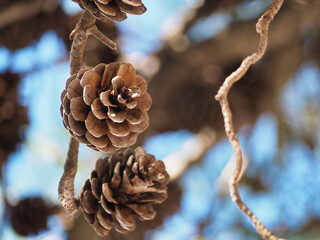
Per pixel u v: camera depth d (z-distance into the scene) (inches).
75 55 19.4
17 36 45.2
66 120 19.3
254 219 18.8
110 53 39.8
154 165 19.4
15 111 46.3
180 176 46.9
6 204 40.5
